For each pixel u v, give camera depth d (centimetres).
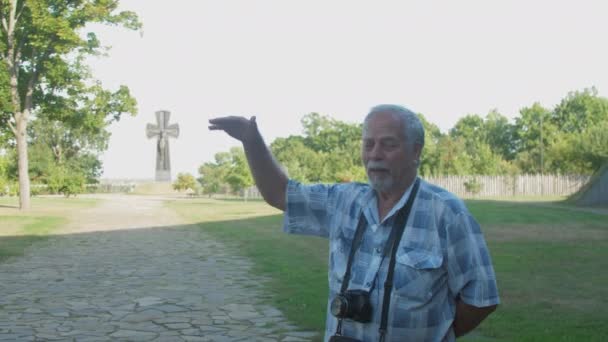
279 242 1683
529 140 8819
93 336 682
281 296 904
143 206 4034
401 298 262
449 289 272
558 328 661
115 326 728
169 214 3084
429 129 9988
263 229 2123
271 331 701
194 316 780
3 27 3250
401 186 277
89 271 1174
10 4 3200
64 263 1288
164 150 5331
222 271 1166
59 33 3039
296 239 1770
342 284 277
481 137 9825
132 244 1669
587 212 2427
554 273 1022
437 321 265
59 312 805
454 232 266
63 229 2177
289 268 1187
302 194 310
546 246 1380
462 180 5594
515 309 757
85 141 9369
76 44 3173
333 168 6181
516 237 1569
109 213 3175
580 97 9125
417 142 279
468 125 10381
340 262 282
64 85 3397
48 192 6856
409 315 261
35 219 2644
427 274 263
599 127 5409
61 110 3494
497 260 1169
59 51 3134
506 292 864
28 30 3219
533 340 613
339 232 288
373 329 265
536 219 2102
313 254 1411
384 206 281
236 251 1495
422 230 268
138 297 909
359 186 296
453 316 272
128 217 2852
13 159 5706
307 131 10431
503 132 9838
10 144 3831
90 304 859
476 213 2372
